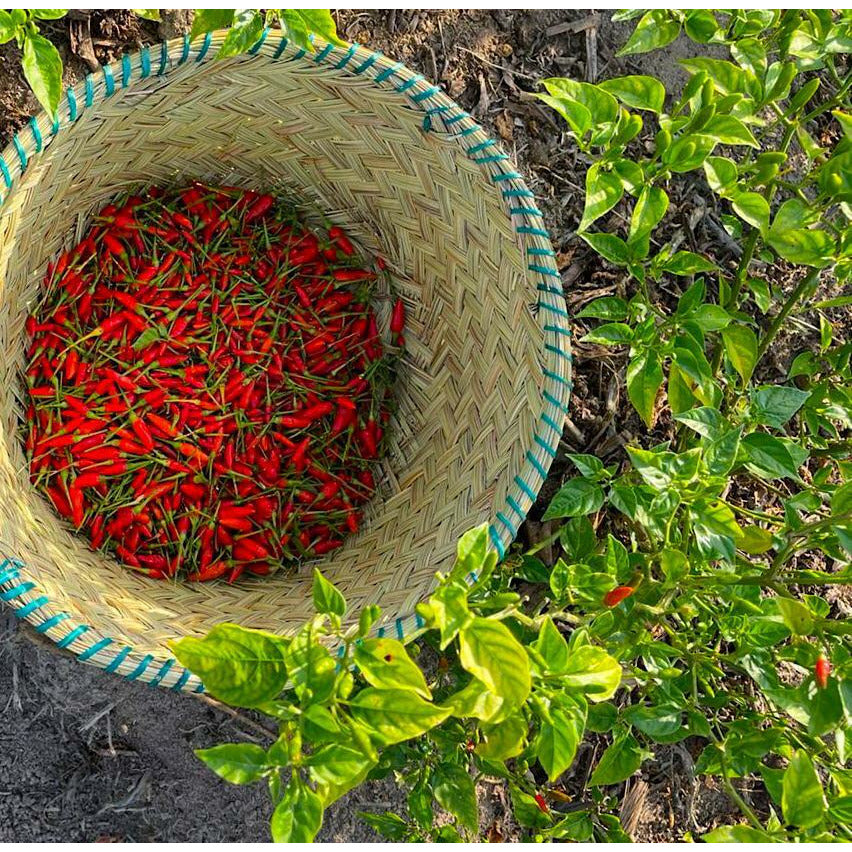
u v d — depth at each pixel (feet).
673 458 4.46
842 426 7.80
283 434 6.59
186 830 6.72
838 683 4.17
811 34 4.89
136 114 5.51
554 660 3.89
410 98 5.54
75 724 6.53
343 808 6.75
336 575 6.17
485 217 5.70
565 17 7.29
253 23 4.32
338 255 6.75
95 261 6.25
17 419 5.90
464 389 6.17
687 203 7.59
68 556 5.63
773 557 7.63
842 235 4.72
